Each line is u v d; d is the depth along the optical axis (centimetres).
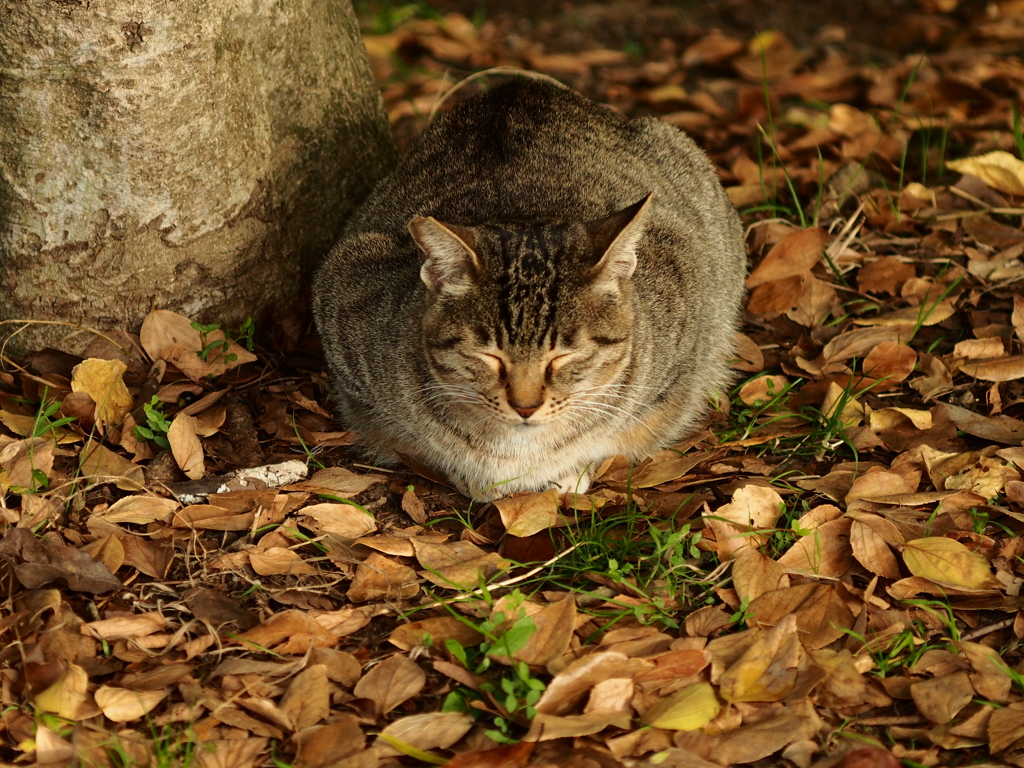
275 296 602
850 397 558
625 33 1058
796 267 657
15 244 532
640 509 496
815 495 504
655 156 621
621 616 428
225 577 452
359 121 644
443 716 379
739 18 1081
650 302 520
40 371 547
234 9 534
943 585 435
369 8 1062
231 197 558
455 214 541
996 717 380
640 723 382
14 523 458
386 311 514
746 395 580
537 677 401
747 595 437
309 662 404
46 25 488
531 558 468
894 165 782
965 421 541
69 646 401
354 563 454
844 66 966
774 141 824
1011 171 723
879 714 394
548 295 461
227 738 374
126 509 471
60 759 358
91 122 510
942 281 655
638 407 523
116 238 536
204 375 548
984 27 1012
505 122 593
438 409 500
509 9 1101
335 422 563
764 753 369
